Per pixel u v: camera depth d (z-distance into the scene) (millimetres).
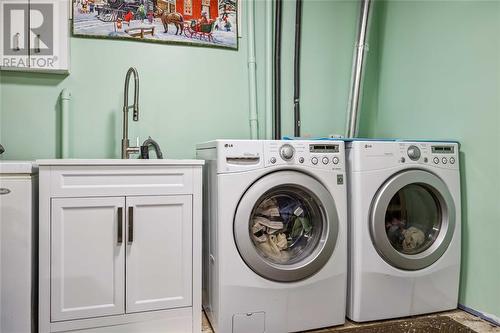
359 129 2422
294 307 1484
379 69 2393
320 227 1559
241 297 1414
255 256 1415
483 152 1631
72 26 1857
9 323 1294
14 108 1806
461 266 1744
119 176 1390
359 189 1574
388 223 1738
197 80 2082
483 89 1630
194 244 1483
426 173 1653
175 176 1466
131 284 1396
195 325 1479
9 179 1299
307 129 2299
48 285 1308
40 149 1841
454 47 1785
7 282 1293
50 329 1306
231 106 2148
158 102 2010
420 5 2014
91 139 1907
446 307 1701
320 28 2328
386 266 1598
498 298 1562
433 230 1752
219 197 1401
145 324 1413
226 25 2125
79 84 1887
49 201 1308
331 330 1521
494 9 1580
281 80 2236
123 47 1948
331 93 2354
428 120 1957
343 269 1562
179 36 2033
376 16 2412
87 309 1347
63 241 1324
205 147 1677
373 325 1565
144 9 1973
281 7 2207
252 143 1451
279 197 1575
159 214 1438
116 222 1382
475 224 1674
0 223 1289
